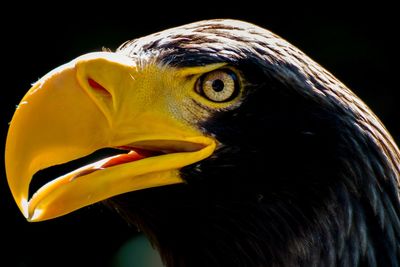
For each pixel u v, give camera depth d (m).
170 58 7.50
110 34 16.67
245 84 7.43
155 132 7.47
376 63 16.53
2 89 16.55
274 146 7.52
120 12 16.73
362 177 7.44
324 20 16.73
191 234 7.86
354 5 16.67
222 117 7.49
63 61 16.64
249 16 16.91
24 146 7.27
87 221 16.03
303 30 16.75
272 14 16.89
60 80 7.38
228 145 7.53
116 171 7.46
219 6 16.95
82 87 7.36
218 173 7.58
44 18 16.72
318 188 7.50
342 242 7.44
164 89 7.50
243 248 7.79
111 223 15.98
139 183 7.53
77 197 7.34
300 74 7.46
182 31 7.65
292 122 7.48
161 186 7.62
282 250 7.66
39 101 7.32
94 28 16.69
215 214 7.72
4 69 16.61
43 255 16.19
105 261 15.95
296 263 7.62
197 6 16.89
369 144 7.51
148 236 8.22
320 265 7.51
